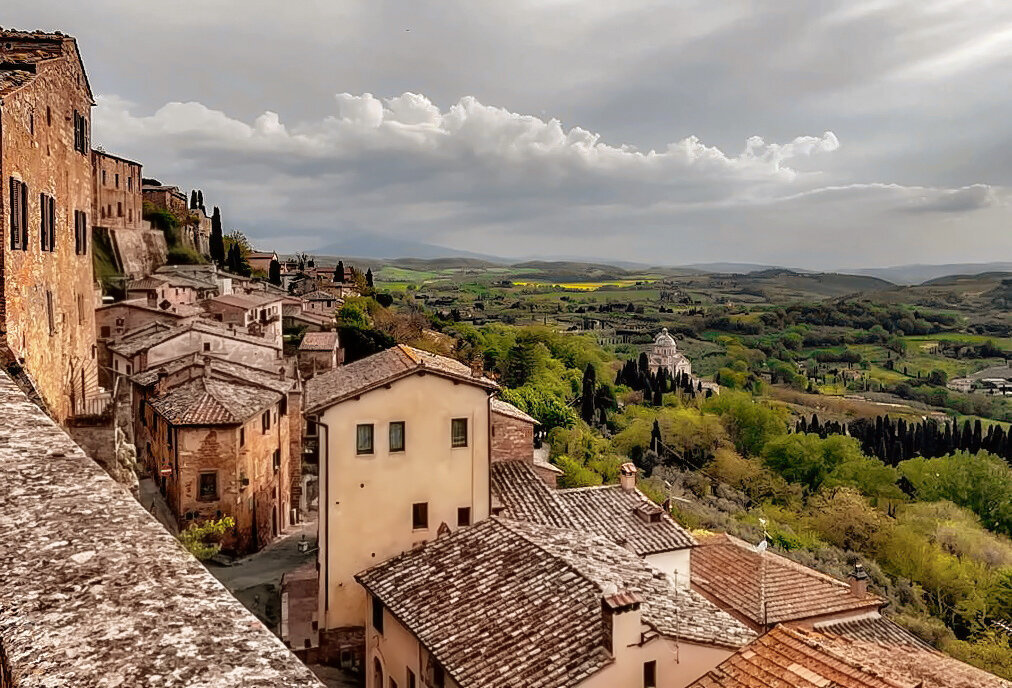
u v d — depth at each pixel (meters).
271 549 41.19
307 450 52.84
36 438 6.64
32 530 4.63
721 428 86.31
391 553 27.08
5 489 5.32
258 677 3.13
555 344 123.06
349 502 26.59
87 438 20.59
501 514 28.19
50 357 22.67
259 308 77.94
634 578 21.70
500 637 18.83
